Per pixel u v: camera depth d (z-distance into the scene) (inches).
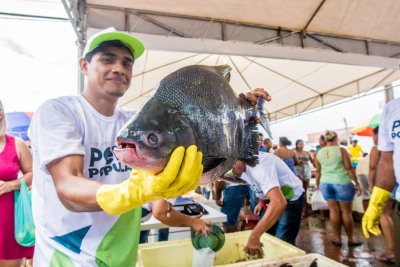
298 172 235.6
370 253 142.5
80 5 119.8
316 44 165.0
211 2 132.3
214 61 211.5
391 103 79.1
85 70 47.7
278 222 98.3
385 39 175.5
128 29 132.6
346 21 154.6
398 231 80.0
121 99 270.2
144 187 24.5
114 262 44.0
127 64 45.6
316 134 708.7
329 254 144.3
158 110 26.8
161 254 68.4
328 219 218.4
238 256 77.5
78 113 43.3
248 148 42.3
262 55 153.9
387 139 79.4
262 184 74.5
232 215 138.0
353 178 153.9
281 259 59.6
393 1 138.3
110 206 26.3
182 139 27.3
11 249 74.2
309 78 254.5
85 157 43.2
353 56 170.4
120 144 25.7
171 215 61.1
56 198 41.8
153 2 129.2
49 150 34.0
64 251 42.0
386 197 80.7
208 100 31.2
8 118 128.6
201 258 62.0
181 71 30.6
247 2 133.6
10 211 74.1
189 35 142.8
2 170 74.5
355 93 279.4
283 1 135.2
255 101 44.0
